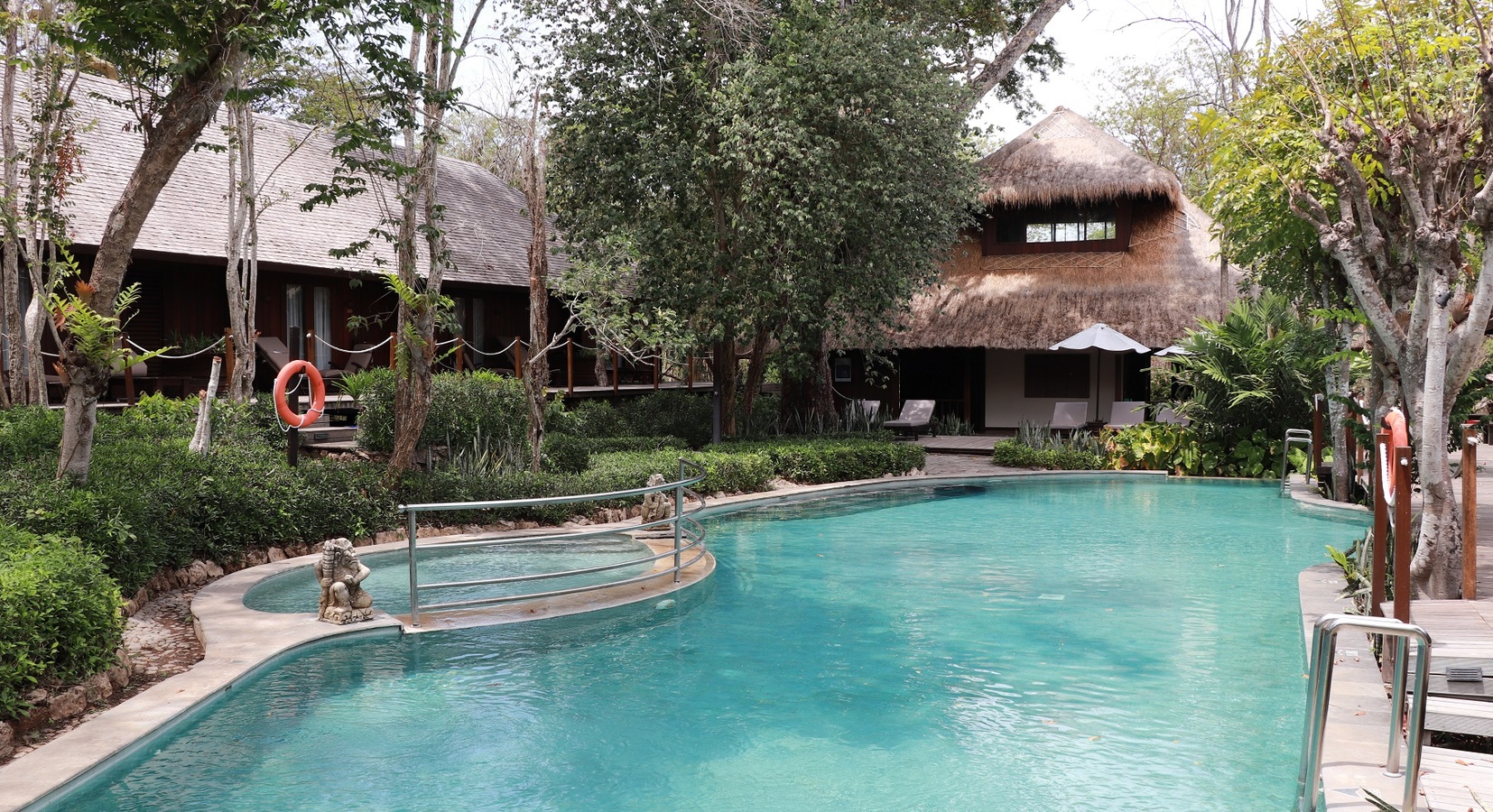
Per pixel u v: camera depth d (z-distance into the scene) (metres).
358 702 6.95
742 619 9.26
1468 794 4.56
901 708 6.82
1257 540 13.52
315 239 21.72
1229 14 12.33
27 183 17.09
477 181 29.02
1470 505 7.17
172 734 6.25
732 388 22.16
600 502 14.32
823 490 17.97
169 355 19.45
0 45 15.12
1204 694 7.09
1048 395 28.50
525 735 6.34
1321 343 19.41
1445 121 7.47
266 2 9.14
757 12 19.61
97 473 10.03
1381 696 6.22
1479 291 7.05
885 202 19.19
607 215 20.30
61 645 6.33
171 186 20.12
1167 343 24.55
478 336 25.81
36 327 15.10
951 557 12.29
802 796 5.42
